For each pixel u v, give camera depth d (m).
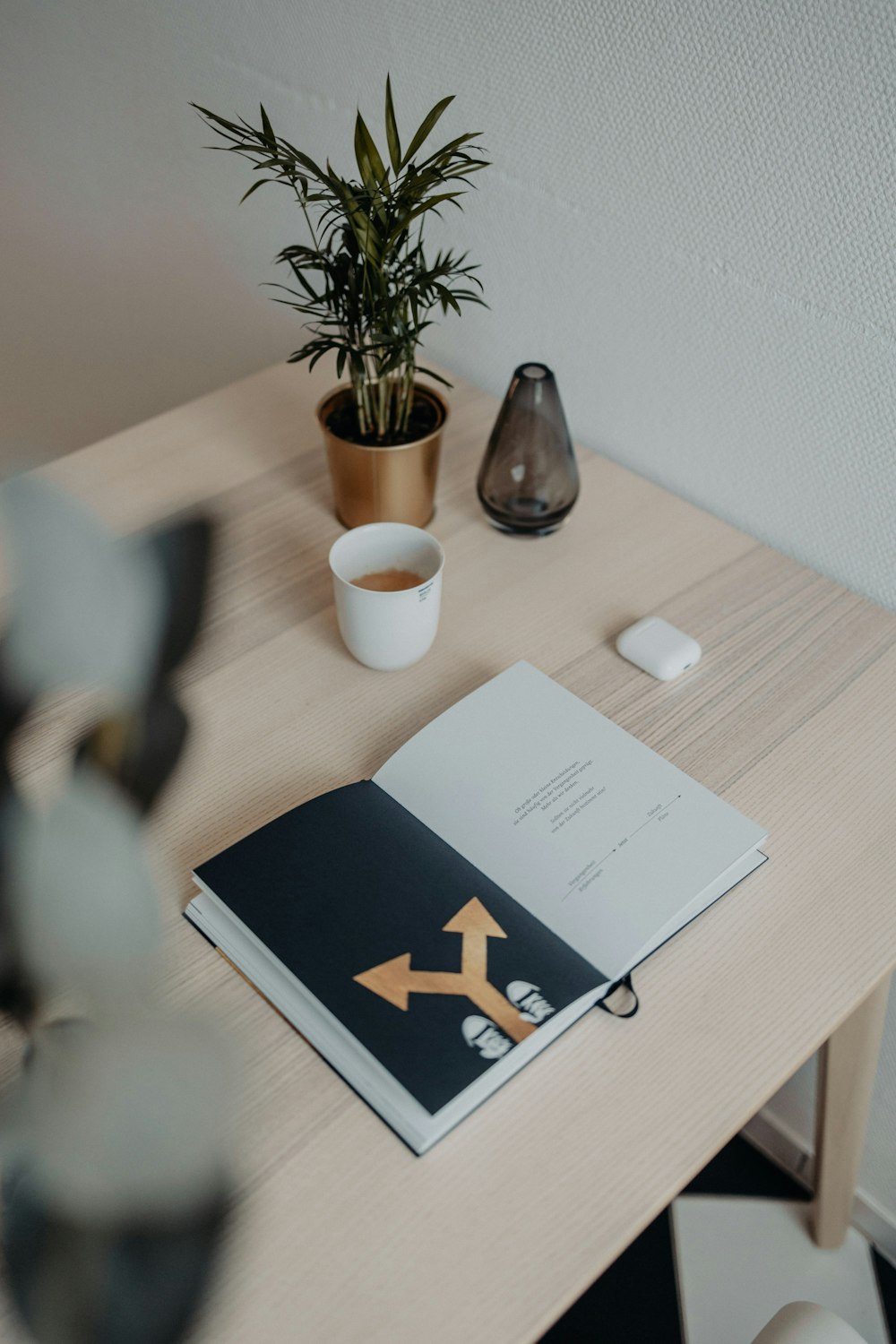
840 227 0.74
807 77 0.70
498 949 0.60
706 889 0.65
